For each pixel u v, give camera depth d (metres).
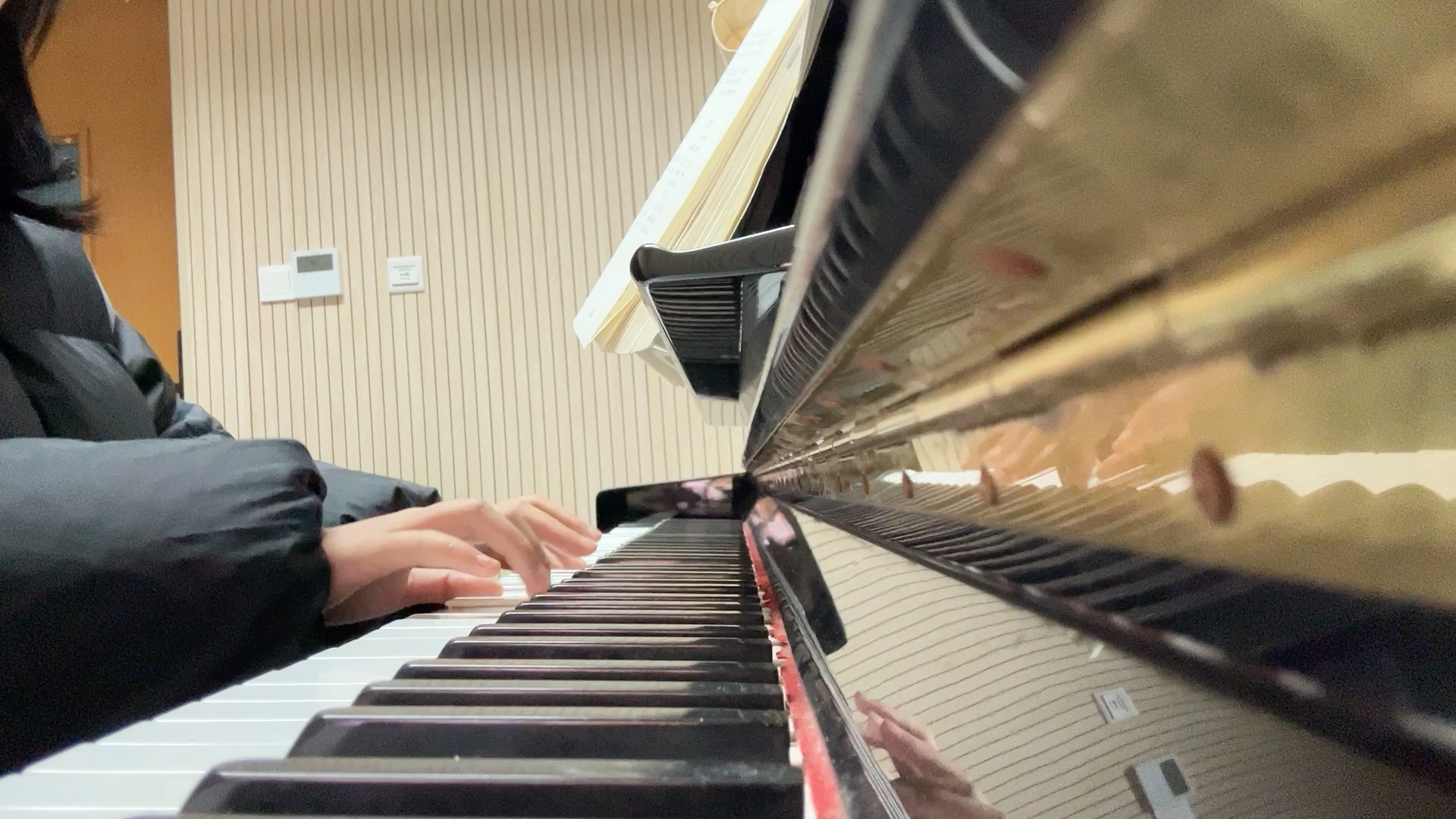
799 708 0.31
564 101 1.99
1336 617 0.13
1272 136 0.10
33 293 0.92
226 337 2.02
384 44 2.00
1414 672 0.12
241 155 2.02
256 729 0.31
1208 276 0.15
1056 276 0.18
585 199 1.99
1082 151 0.13
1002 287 0.21
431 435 2.00
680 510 1.34
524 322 1.99
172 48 2.03
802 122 0.53
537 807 0.23
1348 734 0.12
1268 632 0.14
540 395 1.99
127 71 2.11
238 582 0.50
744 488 1.34
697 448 1.99
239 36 2.02
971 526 0.31
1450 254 0.11
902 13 0.12
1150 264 0.16
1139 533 0.19
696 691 0.32
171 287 2.12
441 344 2.00
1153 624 0.18
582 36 1.99
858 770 0.25
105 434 0.91
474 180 2.00
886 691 0.29
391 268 2.00
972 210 0.17
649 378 1.99
